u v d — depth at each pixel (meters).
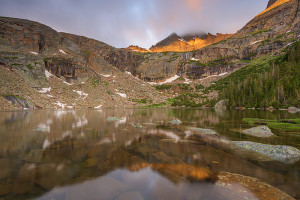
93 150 9.56
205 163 7.71
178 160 8.03
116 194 4.67
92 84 127.00
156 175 6.15
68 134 14.89
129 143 11.54
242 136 14.77
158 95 164.25
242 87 107.94
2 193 4.61
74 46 160.88
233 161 8.10
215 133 16.16
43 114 41.09
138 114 46.28
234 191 5.08
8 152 8.95
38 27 136.50
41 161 7.52
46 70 106.62
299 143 12.16
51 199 4.36
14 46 109.50
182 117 36.03
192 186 5.33
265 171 6.89
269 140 13.23
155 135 14.89
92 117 34.50
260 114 40.91
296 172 6.79
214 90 185.38
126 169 6.68
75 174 6.07
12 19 127.25
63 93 98.31
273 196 4.85
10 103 61.41
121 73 185.88
